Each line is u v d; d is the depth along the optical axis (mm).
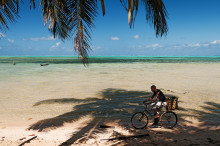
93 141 4711
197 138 4676
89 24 4523
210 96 11023
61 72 26828
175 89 13438
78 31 4328
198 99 10211
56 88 14070
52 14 5121
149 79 19109
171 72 26953
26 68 35312
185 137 4820
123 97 10945
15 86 14906
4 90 13242
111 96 11250
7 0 4457
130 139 4742
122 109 8352
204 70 30609
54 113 7797
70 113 7742
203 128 5672
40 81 17672
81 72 26828
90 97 10992
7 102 9773
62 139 4918
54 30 5348
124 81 17734
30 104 9336
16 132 5535
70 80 18406
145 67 38938
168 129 5664
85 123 6449
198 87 14289
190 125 6047
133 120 6719
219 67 38469
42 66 41906
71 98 10703
